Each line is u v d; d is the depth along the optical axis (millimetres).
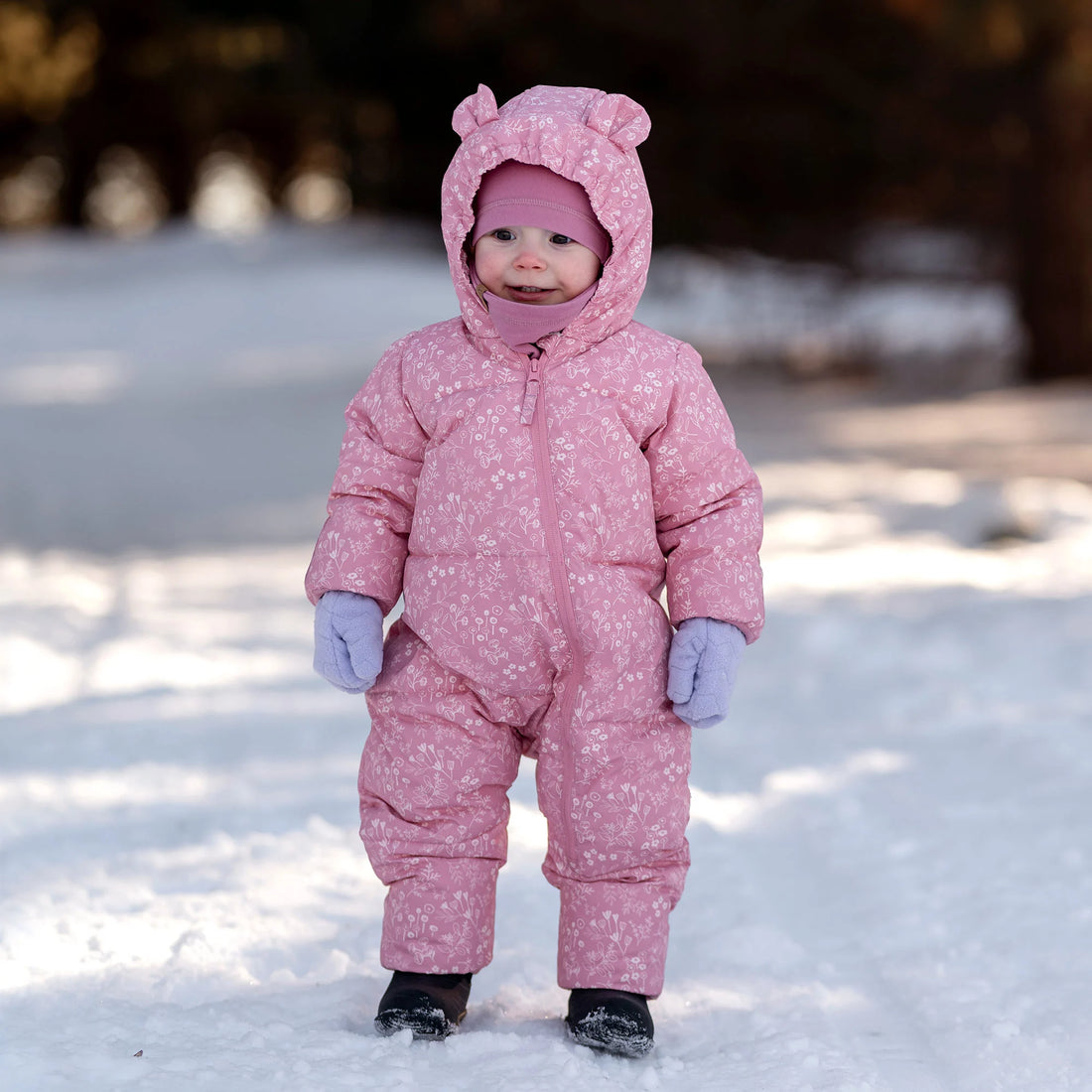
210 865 4785
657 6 24297
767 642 8328
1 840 5125
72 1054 3312
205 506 15883
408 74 33312
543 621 3590
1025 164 24297
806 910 4543
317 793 5691
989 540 11242
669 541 3807
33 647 8367
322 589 3748
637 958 3654
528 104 3830
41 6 53844
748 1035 3707
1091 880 4531
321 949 4176
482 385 3689
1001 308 31516
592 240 3713
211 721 6887
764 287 29125
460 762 3670
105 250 53406
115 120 59375
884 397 25438
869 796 5555
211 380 30812
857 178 25484
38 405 26562
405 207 39188
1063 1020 3629
